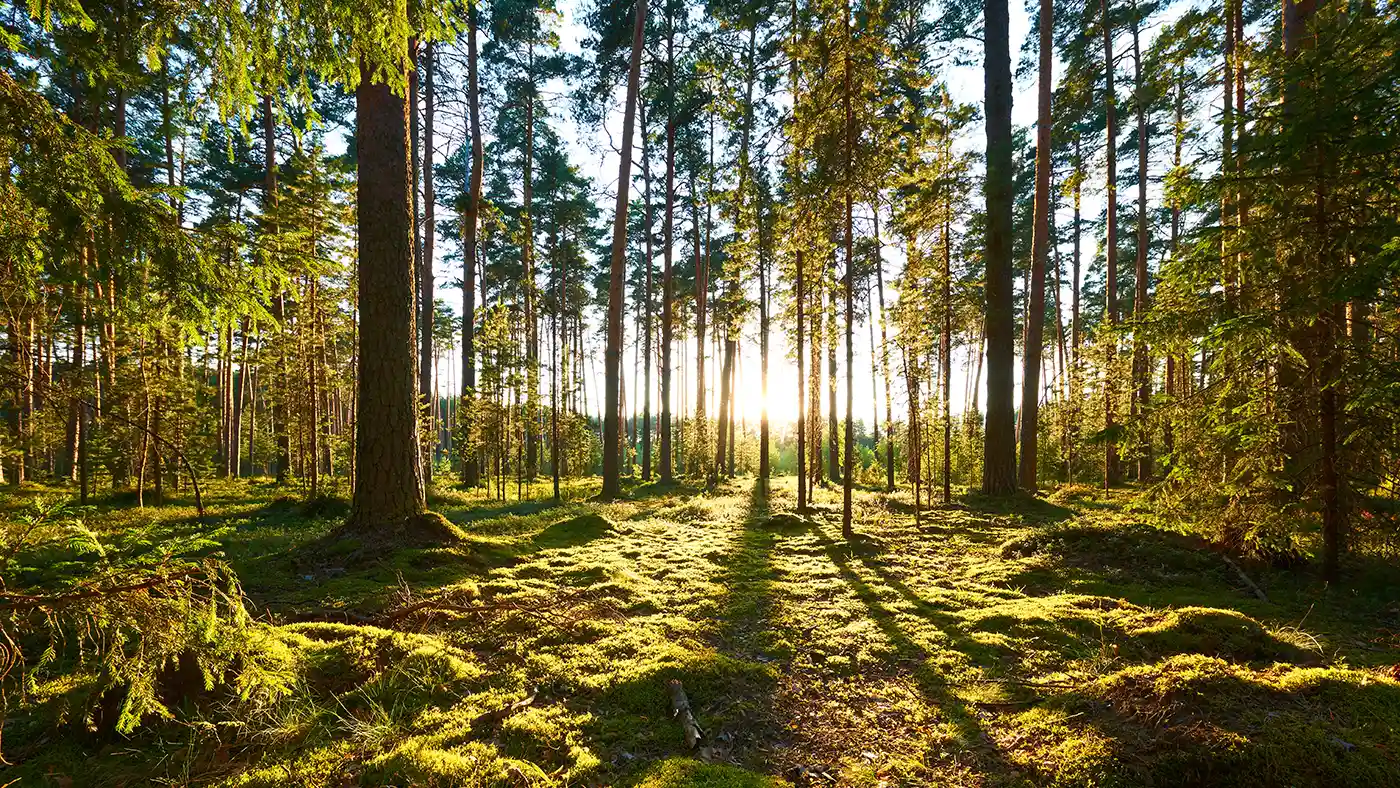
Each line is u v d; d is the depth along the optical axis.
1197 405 6.33
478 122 19.53
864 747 3.29
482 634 4.54
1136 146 19.25
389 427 7.24
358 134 7.21
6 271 2.58
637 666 3.97
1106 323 7.65
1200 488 6.34
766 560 7.77
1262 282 5.85
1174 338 6.23
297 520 11.48
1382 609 5.13
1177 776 2.71
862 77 9.25
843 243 10.24
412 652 3.94
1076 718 3.37
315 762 2.85
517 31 19.77
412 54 15.64
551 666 3.98
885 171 9.42
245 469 32.47
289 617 4.61
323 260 12.91
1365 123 4.98
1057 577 6.58
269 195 17.39
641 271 36.06
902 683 4.09
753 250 14.78
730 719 3.49
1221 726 2.96
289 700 3.28
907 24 15.13
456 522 11.18
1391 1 5.18
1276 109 5.86
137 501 13.63
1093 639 4.64
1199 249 6.07
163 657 2.23
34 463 18.91
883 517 11.42
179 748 2.95
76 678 3.42
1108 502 12.88
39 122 2.43
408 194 7.46
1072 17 17.03
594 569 6.66
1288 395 5.76
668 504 14.41
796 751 3.24
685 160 24.12
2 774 2.72
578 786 2.78
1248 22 11.29
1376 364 5.13
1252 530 5.93
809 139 9.86
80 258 2.62
